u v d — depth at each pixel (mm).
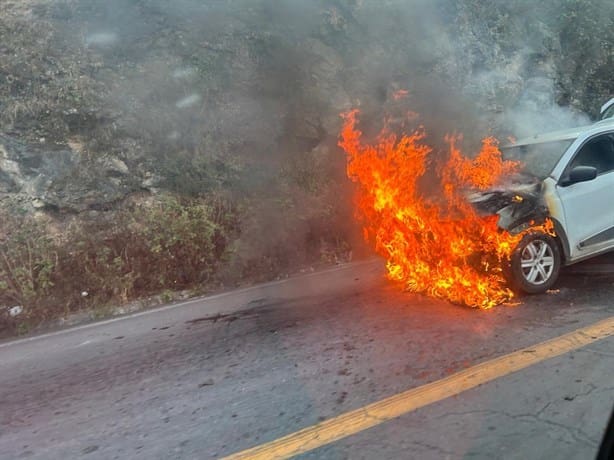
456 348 3633
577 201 4828
